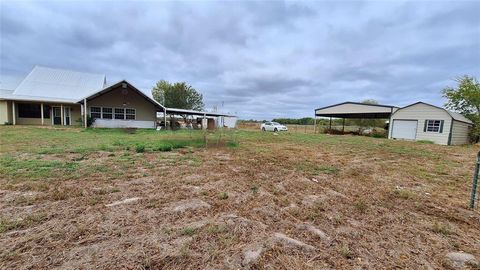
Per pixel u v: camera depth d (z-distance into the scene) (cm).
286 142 1305
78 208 280
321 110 2533
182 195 342
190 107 4259
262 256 190
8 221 237
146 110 2000
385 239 232
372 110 2100
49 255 182
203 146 941
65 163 521
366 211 308
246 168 555
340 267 181
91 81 2267
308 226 253
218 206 305
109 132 1438
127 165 528
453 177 544
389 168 636
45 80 2048
